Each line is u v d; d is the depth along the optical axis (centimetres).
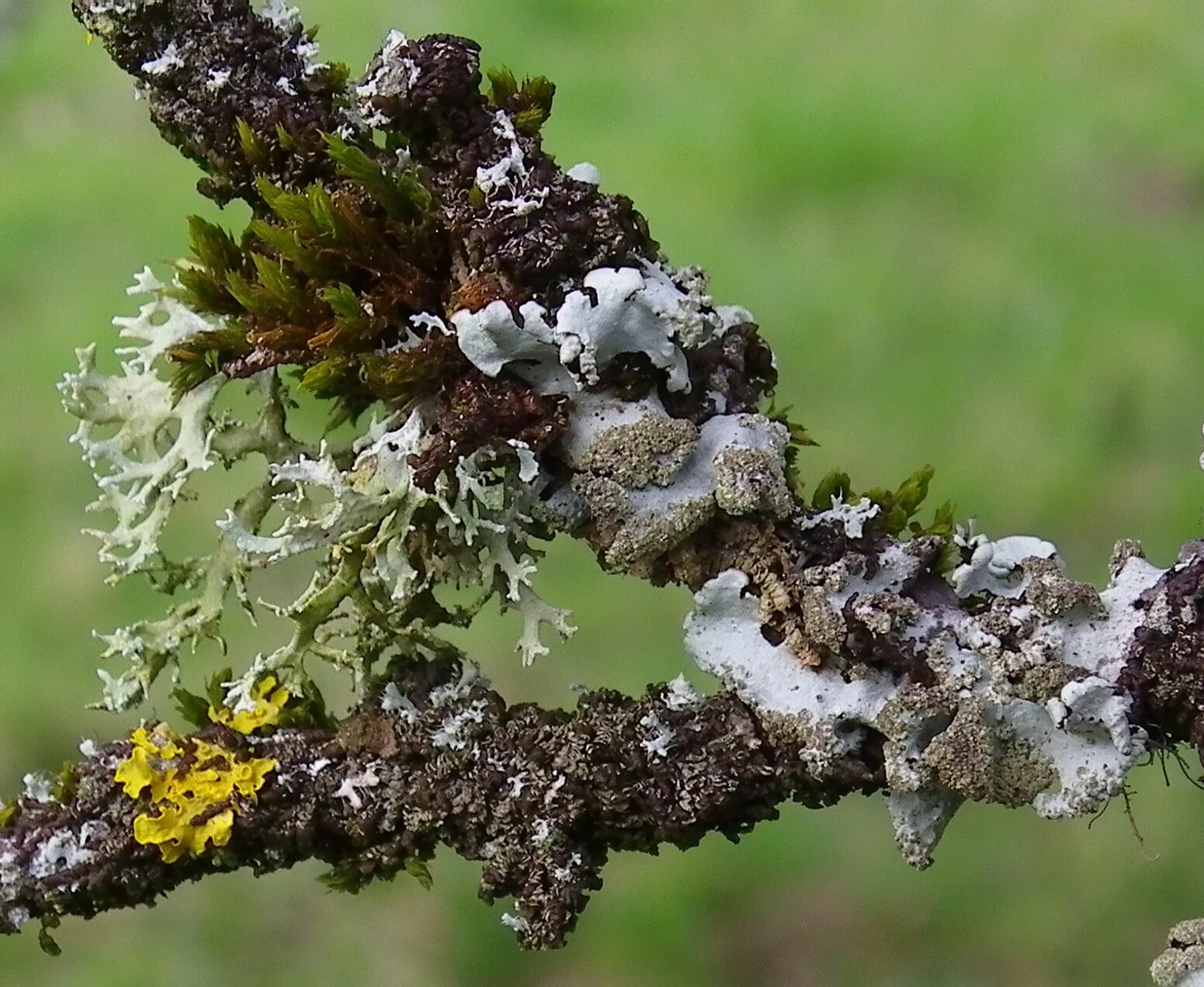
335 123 51
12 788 88
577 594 95
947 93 132
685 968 84
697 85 135
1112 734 49
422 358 50
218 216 119
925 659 50
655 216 120
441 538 51
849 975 83
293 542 50
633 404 50
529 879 50
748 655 50
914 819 50
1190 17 141
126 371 51
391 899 87
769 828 90
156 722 52
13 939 85
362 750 51
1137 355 107
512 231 50
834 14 145
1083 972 82
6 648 94
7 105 136
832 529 50
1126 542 50
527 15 140
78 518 102
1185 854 85
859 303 112
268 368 51
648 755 50
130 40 51
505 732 51
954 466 101
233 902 87
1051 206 121
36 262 116
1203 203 119
